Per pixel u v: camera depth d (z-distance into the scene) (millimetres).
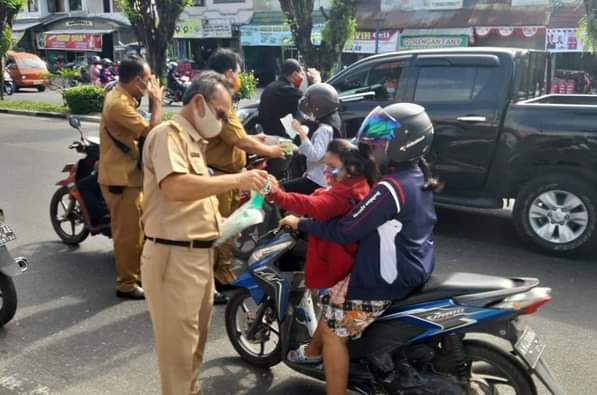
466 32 21750
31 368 3977
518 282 2963
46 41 37844
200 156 2934
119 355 4152
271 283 3490
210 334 4422
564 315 4664
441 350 3051
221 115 2928
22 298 5102
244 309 3947
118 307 4941
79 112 18484
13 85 26875
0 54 22438
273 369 3922
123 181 4879
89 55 36844
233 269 5602
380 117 2932
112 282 5473
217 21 29688
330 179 3158
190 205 2947
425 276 2994
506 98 6262
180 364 3051
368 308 3000
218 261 5094
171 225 2912
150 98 4840
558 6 20062
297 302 3531
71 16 36469
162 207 2926
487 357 2961
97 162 5875
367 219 2859
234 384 3746
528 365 2850
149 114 5387
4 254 4395
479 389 3072
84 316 4766
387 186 2861
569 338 4289
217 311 4824
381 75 7180
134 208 4961
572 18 19500
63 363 4043
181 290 2961
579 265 5801
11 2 21578
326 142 4926
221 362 4012
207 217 3012
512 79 6293
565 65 20047
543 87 7211
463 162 6527
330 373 3113
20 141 13461
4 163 10773
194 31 30484
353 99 7238
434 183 2992
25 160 11062
